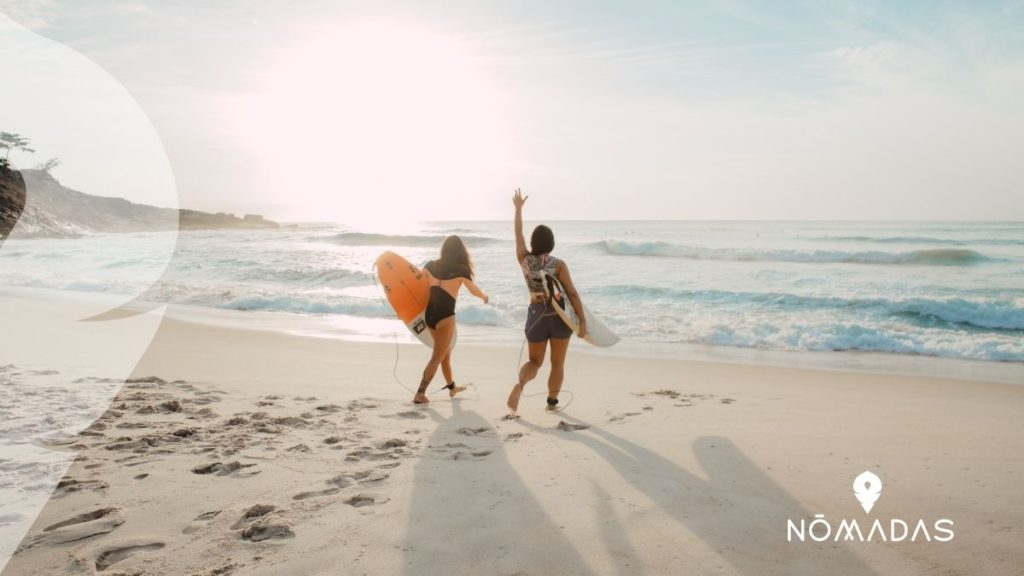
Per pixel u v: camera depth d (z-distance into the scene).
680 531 2.91
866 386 7.21
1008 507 3.24
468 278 5.93
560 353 5.51
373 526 2.89
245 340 9.62
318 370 7.25
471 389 6.49
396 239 39.12
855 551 2.74
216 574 2.45
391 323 12.80
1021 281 19.69
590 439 4.44
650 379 7.43
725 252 27.64
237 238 36.94
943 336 11.63
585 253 29.78
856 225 69.38
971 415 5.45
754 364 8.96
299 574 2.46
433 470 3.69
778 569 2.57
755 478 3.65
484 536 2.82
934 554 2.72
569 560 2.61
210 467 3.62
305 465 3.72
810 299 15.31
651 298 16.70
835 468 3.85
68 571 2.42
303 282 20.03
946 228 54.81
